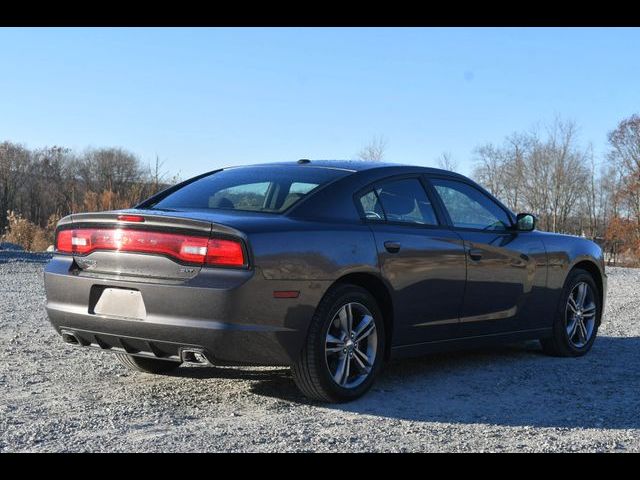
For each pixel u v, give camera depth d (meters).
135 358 5.09
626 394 4.86
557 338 6.12
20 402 4.33
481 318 5.37
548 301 5.97
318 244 4.26
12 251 19.27
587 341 6.38
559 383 5.18
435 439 3.75
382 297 4.71
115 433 3.71
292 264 4.11
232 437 3.68
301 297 4.15
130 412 4.14
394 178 5.05
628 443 3.75
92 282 4.27
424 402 4.55
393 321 4.73
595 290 6.47
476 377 5.33
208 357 4.01
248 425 3.92
